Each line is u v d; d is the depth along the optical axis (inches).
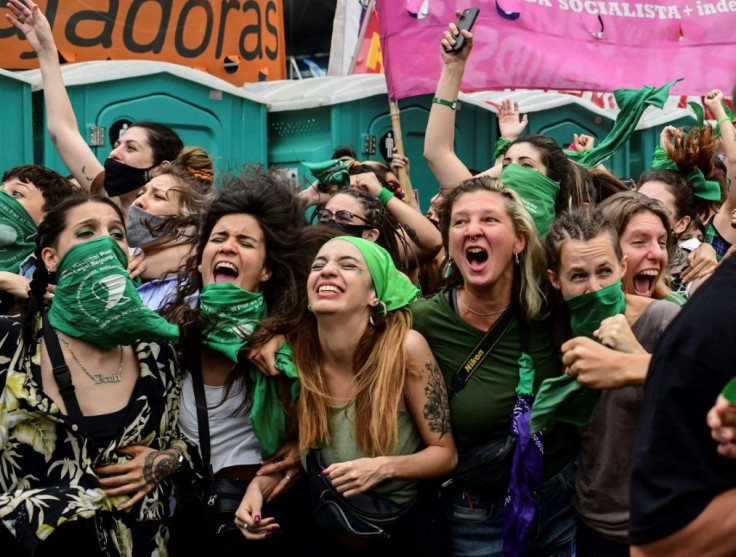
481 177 116.3
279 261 118.9
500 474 109.3
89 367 105.0
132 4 217.0
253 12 235.8
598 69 217.8
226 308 114.4
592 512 105.2
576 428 109.4
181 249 138.7
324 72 300.4
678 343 61.2
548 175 139.6
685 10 225.0
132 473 104.4
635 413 101.6
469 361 111.8
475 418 110.3
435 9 206.1
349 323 110.3
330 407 110.8
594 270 102.1
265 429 114.0
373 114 223.3
